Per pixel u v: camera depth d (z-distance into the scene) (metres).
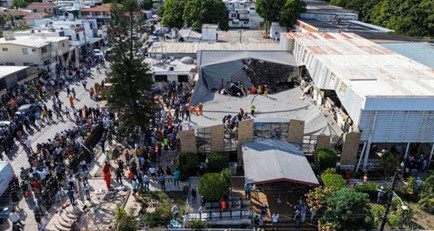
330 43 44.44
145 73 33.56
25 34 64.06
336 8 89.00
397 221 22.66
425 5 73.56
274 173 24.03
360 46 43.53
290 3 77.19
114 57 32.47
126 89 32.59
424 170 28.69
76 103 43.91
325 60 36.50
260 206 25.00
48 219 23.81
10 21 87.62
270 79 43.22
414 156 29.39
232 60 42.97
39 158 29.44
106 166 26.61
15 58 55.12
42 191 25.64
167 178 28.17
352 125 29.33
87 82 52.44
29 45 54.44
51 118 39.19
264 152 26.94
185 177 28.02
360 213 21.22
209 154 28.59
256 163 25.58
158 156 30.41
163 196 26.19
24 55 54.97
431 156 28.73
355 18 79.56
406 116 27.16
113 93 32.94
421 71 33.59
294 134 29.23
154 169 28.38
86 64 61.31
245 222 23.27
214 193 23.56
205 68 41.91
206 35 67.94
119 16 32.16
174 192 26.69
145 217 23.03
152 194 26.39
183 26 86.12
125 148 32.41
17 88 46.78
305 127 30.52
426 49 46.75
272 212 24.36
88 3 115.81
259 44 58.81
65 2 115.88
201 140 29.66
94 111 38.41
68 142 31.42
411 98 26.41
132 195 26.30
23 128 36.47
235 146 29.91
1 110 39.88
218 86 42.00
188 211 24.12
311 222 23.39
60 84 50.19
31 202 25.55
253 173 24.42
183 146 29.06
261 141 28.75
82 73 55.69
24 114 37.84
